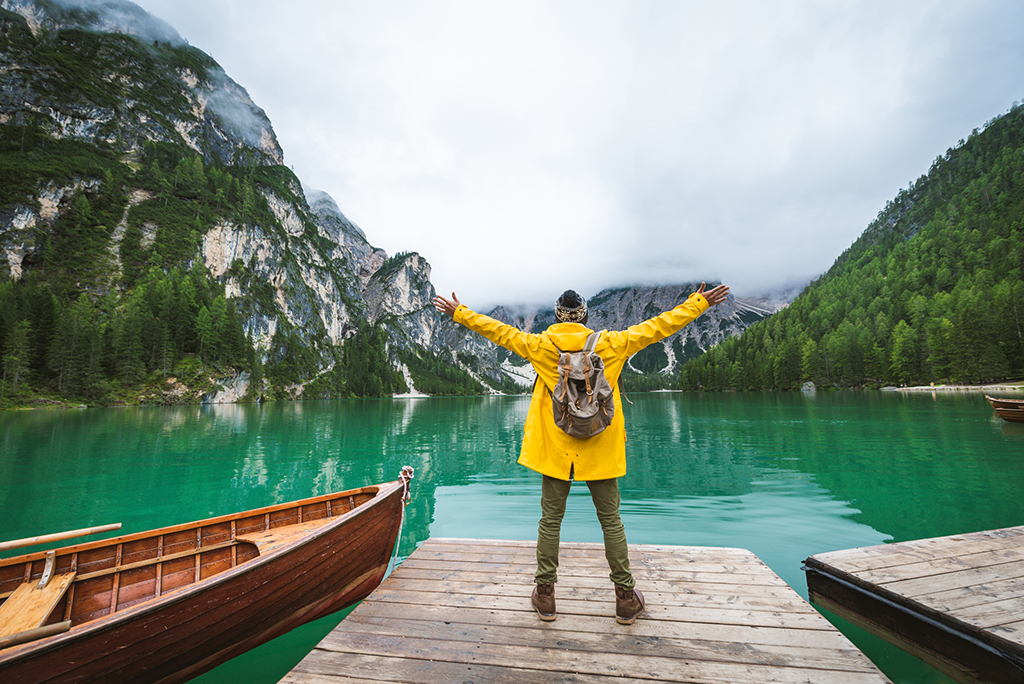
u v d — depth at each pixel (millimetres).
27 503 10070
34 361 67875
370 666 2559
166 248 115750
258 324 123688
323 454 17672
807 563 4285
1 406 55375
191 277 112562
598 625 2969
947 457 13320
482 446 20219
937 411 30188
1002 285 78375
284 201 189875
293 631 4316
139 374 75500
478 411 54531
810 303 127125
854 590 4027
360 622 3068
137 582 4281
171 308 92188
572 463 2748
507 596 3430
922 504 8453
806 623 2947
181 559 4559
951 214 147250
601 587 3557
